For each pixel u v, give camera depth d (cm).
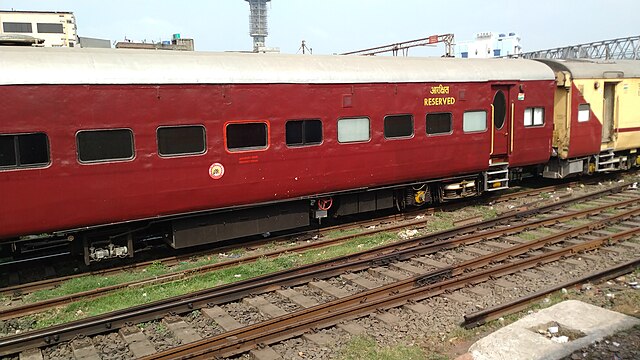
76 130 780
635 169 1903
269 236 1088
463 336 614
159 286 802
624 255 904
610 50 3544
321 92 1009
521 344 534
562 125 1495
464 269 837
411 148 1145
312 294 757
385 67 1102
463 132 1226
